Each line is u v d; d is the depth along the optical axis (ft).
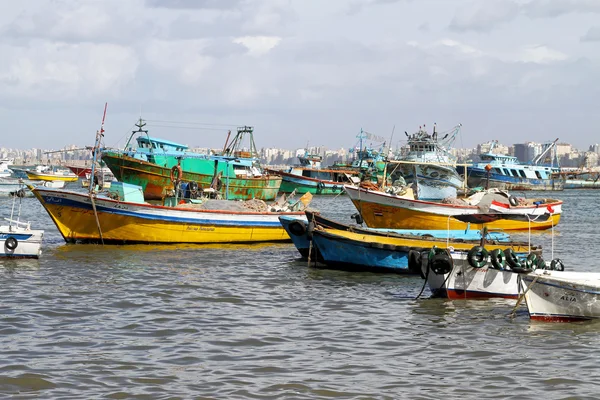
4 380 58.90
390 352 68.90
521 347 70.74
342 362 65.51
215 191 196.13
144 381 59.41
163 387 58.13
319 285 102.89
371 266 113.70
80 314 82.12
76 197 134.72
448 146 344.08
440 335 75.15
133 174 279.49
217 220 143.74
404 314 84.69
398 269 112.68
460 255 92.02
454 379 61.11
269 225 149.59
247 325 78.69
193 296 93.71
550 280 79.87
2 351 66.69
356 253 113.80
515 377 61.67
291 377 61.16
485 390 58.49
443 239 116.67
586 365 65.00
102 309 84.79
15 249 115.85
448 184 334.44
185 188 188.75
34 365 62.80
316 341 72.49
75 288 96.43
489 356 67.72
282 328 77.66
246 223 146.92
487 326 79.00
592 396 57.21
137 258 124.06
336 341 72.59
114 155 278.05
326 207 299.99
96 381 59.16
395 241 114.62
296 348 69.97
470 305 89.45
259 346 70.49
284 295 95.61
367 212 176.86
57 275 105.29
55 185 331.57
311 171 434.71
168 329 76.18
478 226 177.17
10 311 82.38
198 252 134.10
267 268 117.50
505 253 93.45
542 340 73.26
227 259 126.41
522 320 81.66
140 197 142.41
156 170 278.87
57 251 129.08
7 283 98.02
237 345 70.64
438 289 93.04
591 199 415.23
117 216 136.15
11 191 309.22
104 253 128.57
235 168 319.68
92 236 137.80
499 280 92.43
